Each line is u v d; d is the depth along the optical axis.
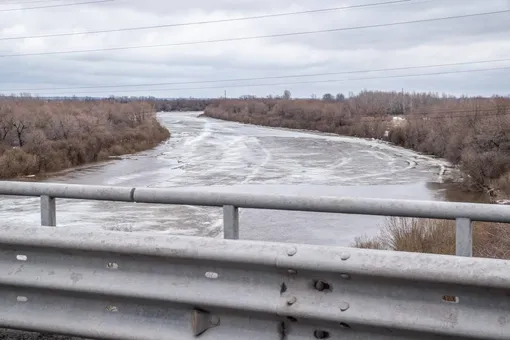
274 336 2.79
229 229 3.08
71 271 3.14
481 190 34.84
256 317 2.82
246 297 2.80
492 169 35.69
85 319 3.09
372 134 81.75
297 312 2.70
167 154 56.94
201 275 2.92
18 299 3.26
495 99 54.44
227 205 3.08
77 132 53.06
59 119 52.59
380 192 33.41
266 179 38.59
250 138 78.94
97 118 63.41
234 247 2.84
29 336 3.34
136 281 3.01
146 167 45.91
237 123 124.00
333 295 2.70
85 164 48.03
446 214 2.71
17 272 3.23
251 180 38.12
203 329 2.90
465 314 2.47
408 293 2.58
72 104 81.50
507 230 12.59
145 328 2.97
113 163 48.91
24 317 3.19
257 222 22.28
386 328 2.57
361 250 2.66
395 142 69.94
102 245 3.03
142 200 3.25
